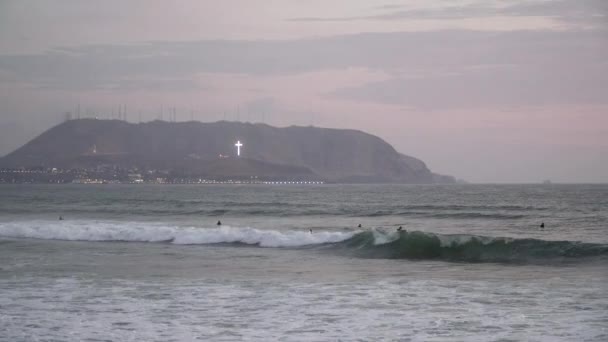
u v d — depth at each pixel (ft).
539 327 59.11
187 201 390.01
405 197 508.94
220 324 60.80
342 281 86.58
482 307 68.39
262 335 56.70
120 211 270.87
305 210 277.03
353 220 220.02
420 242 122.52
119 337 55.98
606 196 496.23
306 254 121.19
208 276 90.89
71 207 310.86
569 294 75.61
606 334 56.18
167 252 123.95
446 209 291.17
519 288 80.43
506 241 118.11
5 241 146.61
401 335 56.70
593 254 111.55
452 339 55.21
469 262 110.63
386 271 97.86
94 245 137.59
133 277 89.51
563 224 196.34
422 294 76.54
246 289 79.61
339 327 59.62
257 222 209.77
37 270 96.89
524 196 511.40
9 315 64.49
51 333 57.31
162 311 66.59
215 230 147.43
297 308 68.23
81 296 74.90
